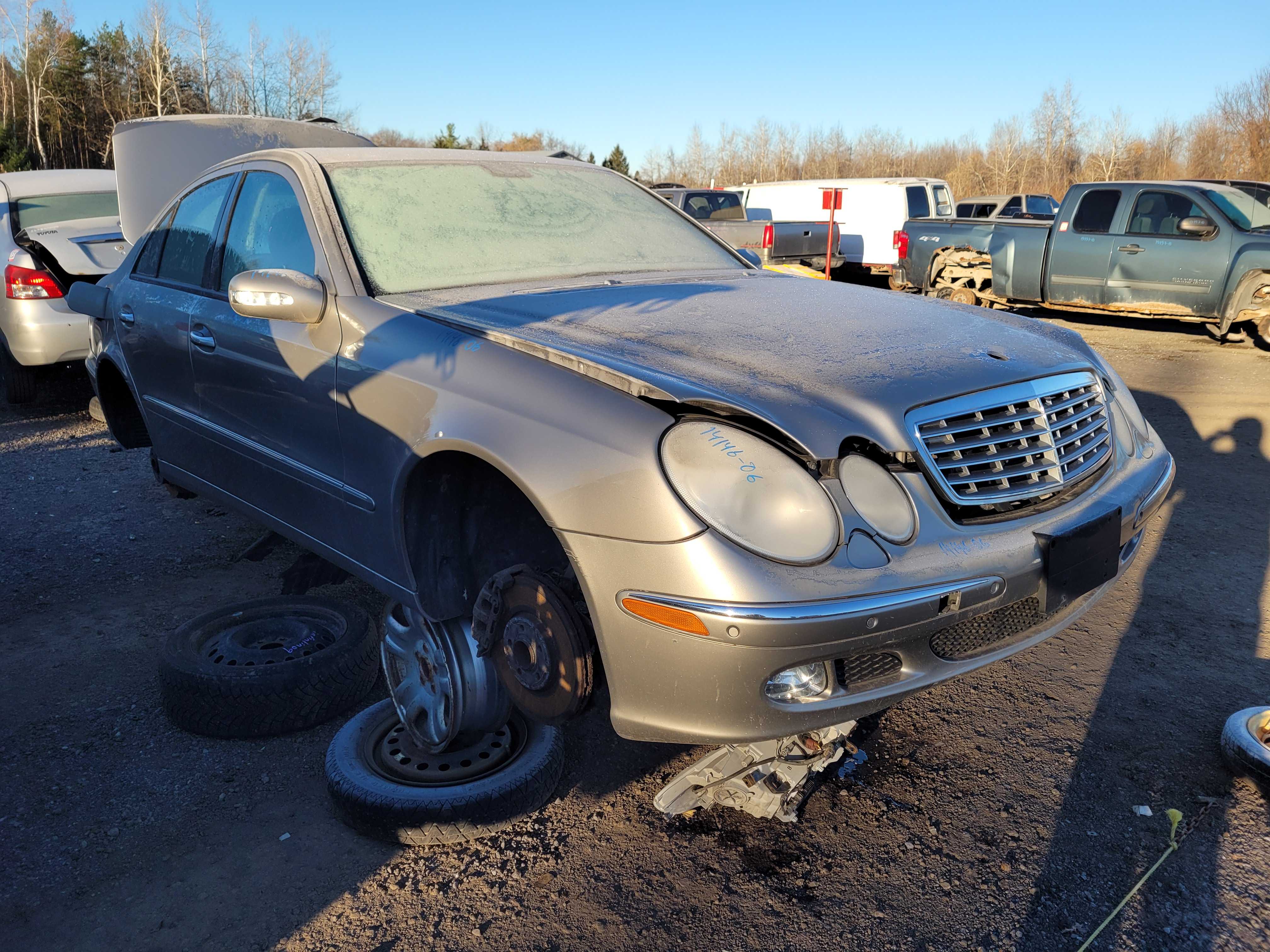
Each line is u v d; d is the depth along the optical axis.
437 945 1.99
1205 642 3.25
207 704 2.73
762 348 2.24
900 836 2.29
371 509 2.51
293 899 2.14
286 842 2.34
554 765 2.46
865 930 1.99
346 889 2.17
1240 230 9.55
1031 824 2.32
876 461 1.98
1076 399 2.40
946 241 12.54
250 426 3.05
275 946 2.00
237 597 3.83
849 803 2.42
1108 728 2.73
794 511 1.84
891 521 1.93
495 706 2.43
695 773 2.33
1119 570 2.51
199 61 62.38
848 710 1.93
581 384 2.05
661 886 2.15
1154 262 10.11
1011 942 1.95
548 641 2.06
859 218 17.61
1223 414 6.67
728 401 1.91
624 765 2.64
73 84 64.44
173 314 3.44
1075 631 3.37
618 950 1.96
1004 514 2.11
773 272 3.47
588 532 1.90
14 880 2.20
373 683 2.96
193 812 2.46
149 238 3.95
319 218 2.85
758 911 2.06
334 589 3.88
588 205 3.50
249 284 2.55
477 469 2.41
